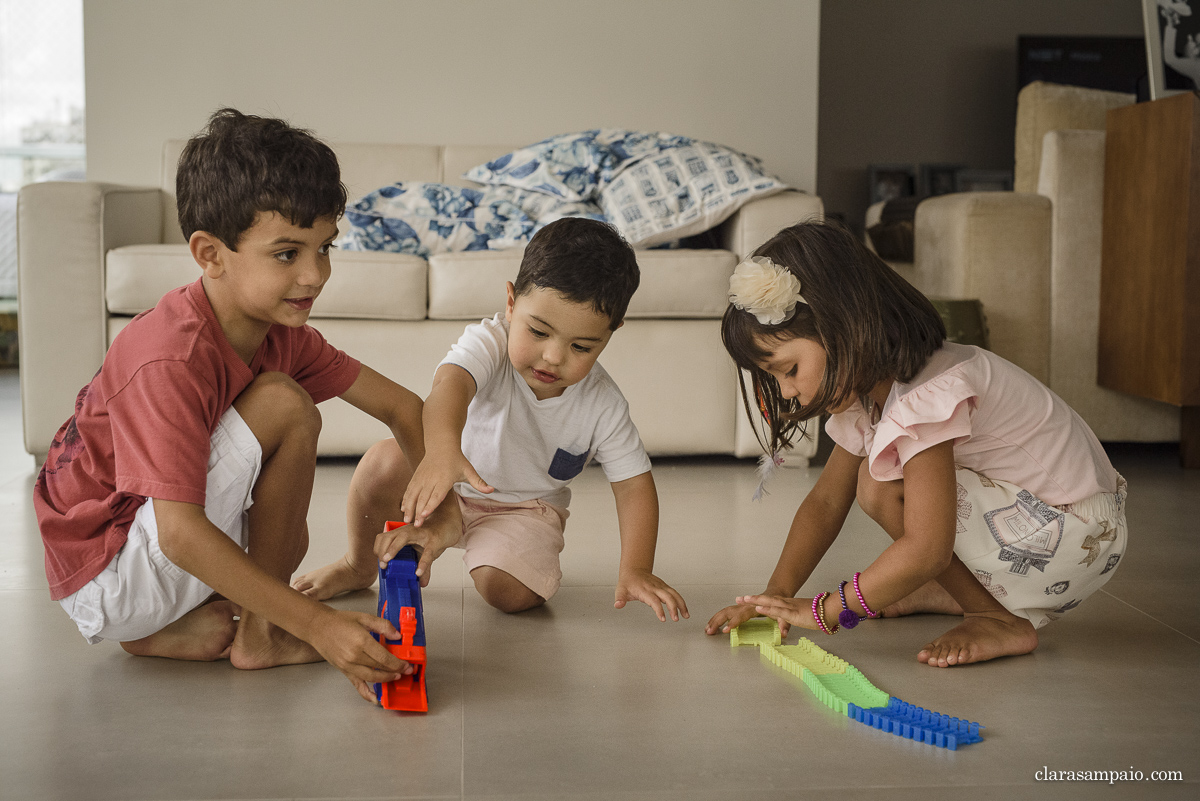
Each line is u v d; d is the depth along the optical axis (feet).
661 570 4.99
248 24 9.84
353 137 10.06
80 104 14.65
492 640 3.95
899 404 3.57
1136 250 7.80
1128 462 8.15
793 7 10.18
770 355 3.61
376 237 8.19
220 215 3.18
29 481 6.98
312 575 4.39
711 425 7.78
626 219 7.91
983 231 8.07
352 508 4.37
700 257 7.56
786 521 6.04
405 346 7.57
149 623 3.46
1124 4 18.54
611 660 3.74
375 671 3.13
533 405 4.15
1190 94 7.17
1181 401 7.34
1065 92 9.71
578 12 10.07
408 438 4.10
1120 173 7.97
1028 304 8.16
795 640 4.00
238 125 3.26
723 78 10.21
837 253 3.58
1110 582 4.83
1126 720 3.24
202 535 3.13
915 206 9.61
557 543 4.37
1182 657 3.83
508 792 2.69
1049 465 3.78
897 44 18.42
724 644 3.95
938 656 3.72
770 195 7.88
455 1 9.99
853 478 4.27
